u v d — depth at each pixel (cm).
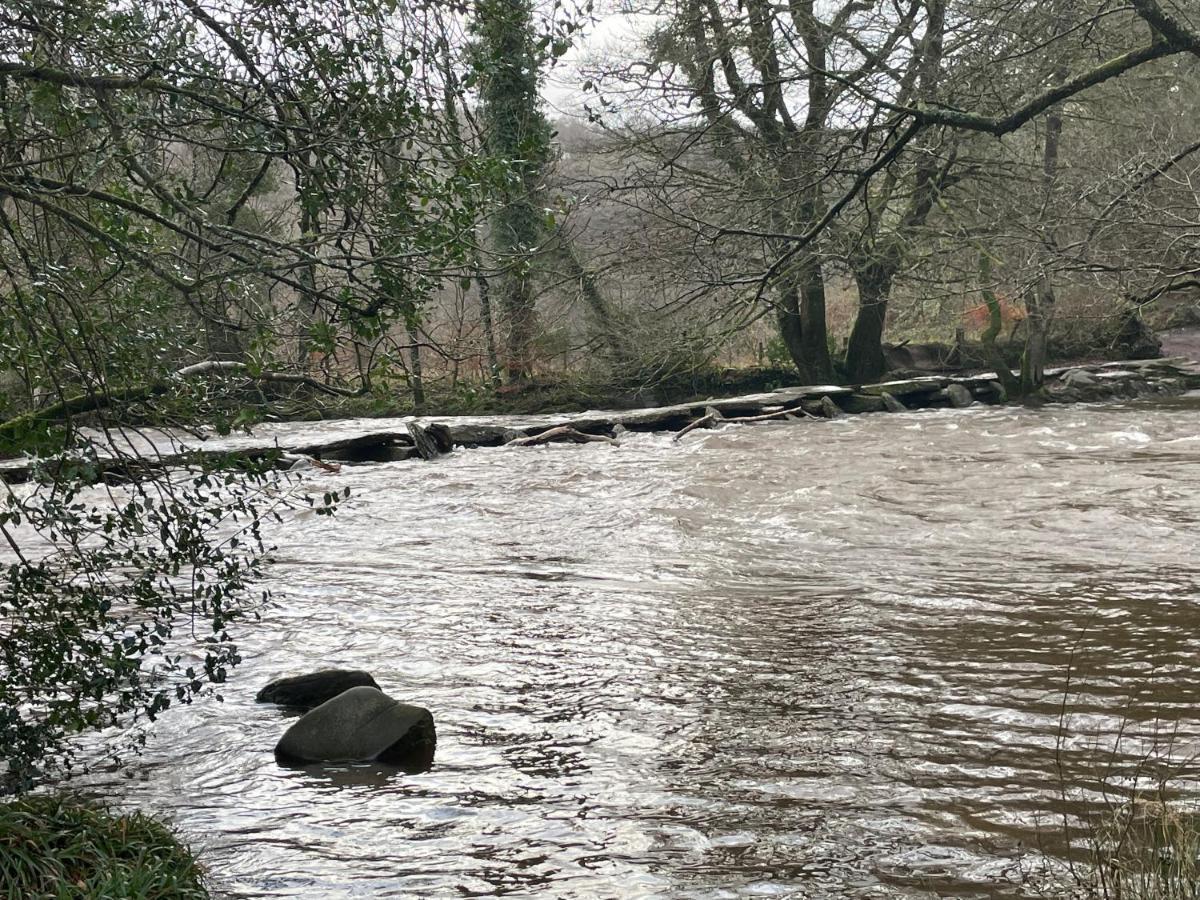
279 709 764
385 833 563
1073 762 637
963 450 2027
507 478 1930
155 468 523
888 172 1642
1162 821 501
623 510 1568
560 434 2511
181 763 664
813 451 2106
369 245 516
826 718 727
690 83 1981
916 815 570
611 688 803
